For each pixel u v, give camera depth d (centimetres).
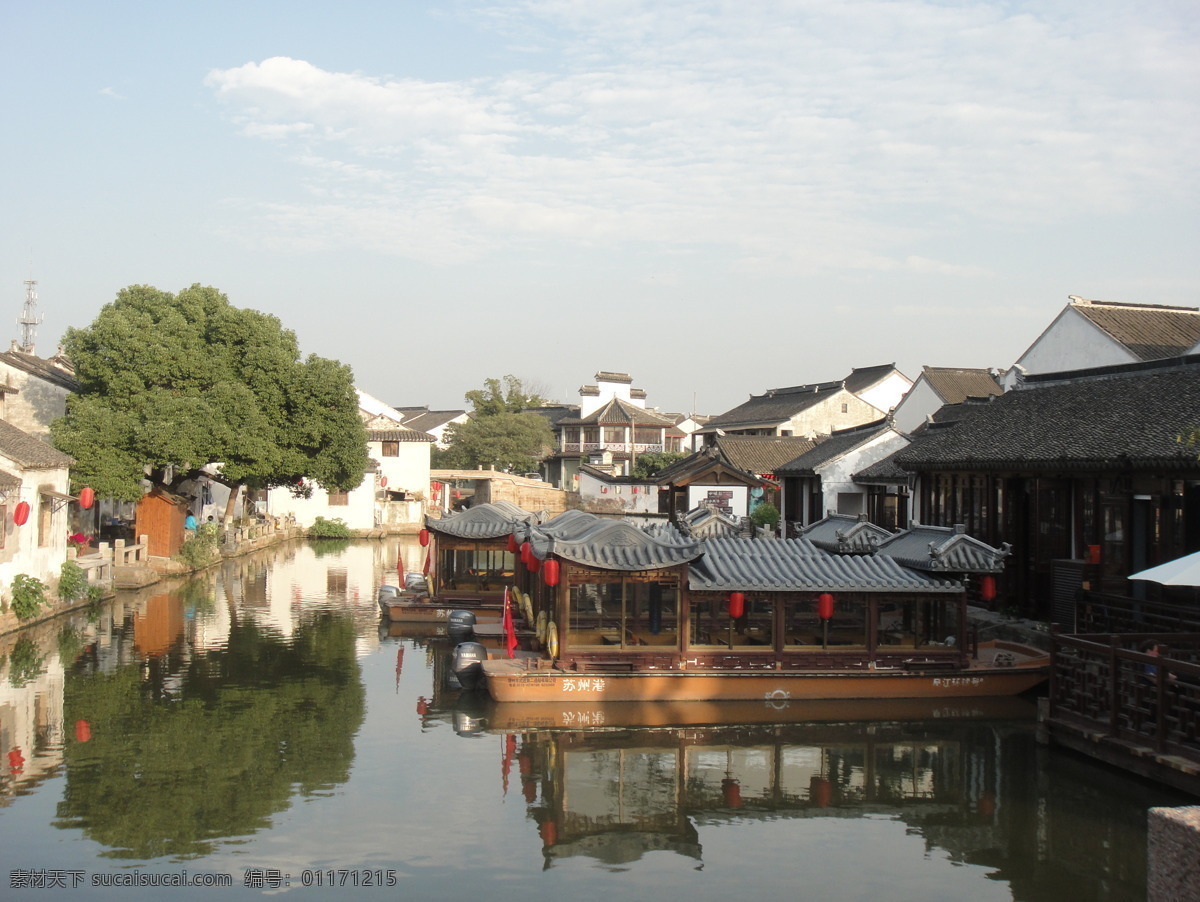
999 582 2255
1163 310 3294
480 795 1338
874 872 1121
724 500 3731
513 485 5447
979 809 1312
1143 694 1321
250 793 1325
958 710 1780
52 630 2425
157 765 1432
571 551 1755
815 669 1809
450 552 2716
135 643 2305
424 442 6025
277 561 4112
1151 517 1781
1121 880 1102
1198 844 414
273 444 3494
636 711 1744
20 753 1476
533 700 1756
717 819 1276
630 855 1155
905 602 1861
